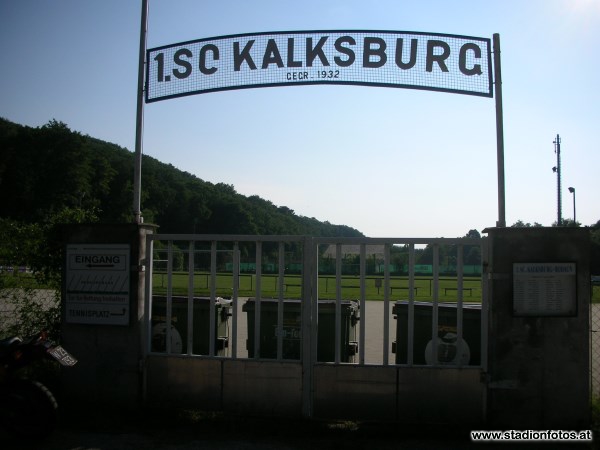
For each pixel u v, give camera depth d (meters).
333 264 30.77
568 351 5.69
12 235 7.20
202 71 6.66
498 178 6.03
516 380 5.71
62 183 66.62
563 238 5.71
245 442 5.33
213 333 6.21
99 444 5.25
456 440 5.44
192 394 6.20
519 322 5.73
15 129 72.06
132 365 6.28
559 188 37.69
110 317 6.30
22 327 7.27
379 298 23.64
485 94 6.24
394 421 5.87
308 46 6.53
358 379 5.91
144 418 5.94
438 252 5.91
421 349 6.74
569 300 5.68
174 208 80.88
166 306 6.74
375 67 6.44
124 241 6.29
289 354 7.00
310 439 5.44
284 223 97.88
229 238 6.14
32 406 5.22
